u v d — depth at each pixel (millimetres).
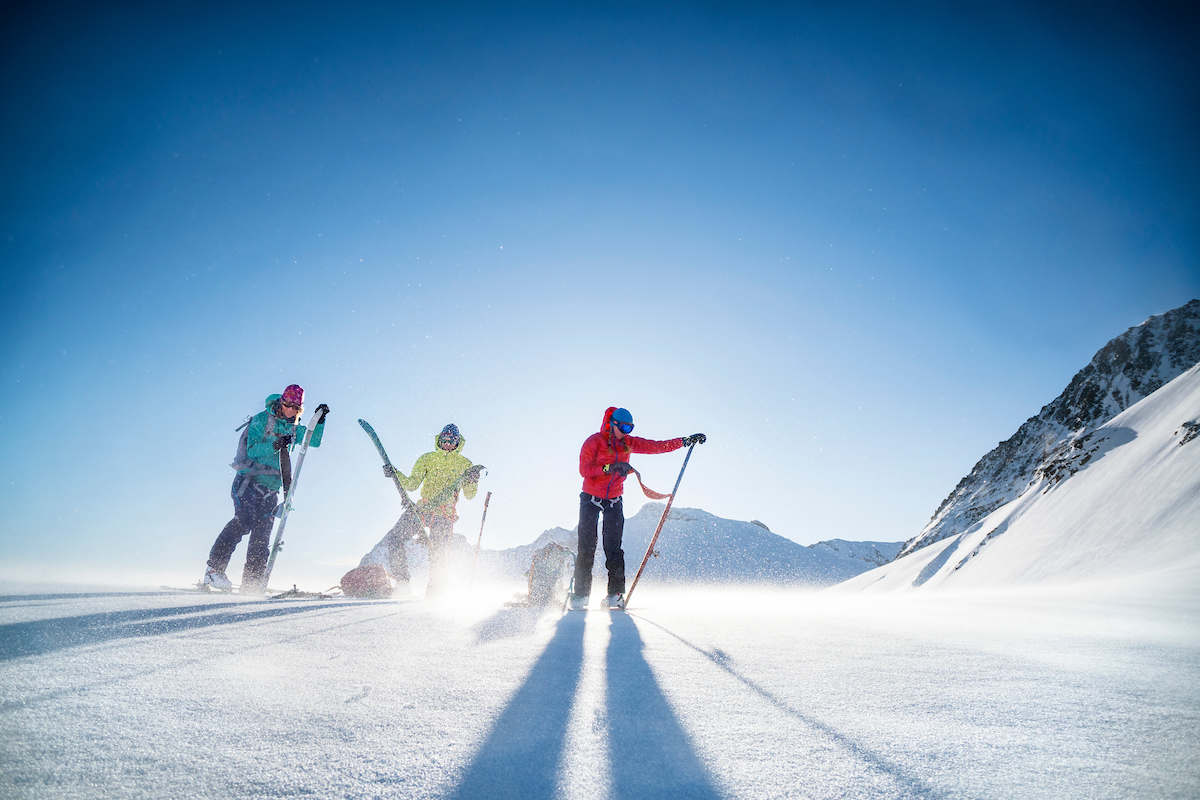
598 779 1087
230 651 2113
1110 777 1118
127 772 1051
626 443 5223
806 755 1233
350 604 4277
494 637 2688
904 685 1877
